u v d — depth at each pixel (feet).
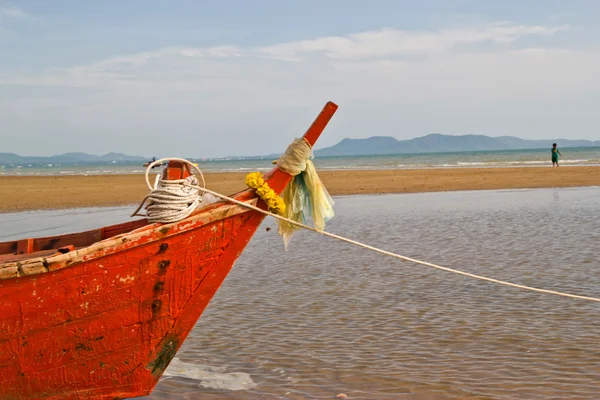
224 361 20.84
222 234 16.81
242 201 17.01
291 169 17.39
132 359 16.85
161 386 18.89
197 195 16.67
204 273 16.92
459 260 35.70
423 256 37.42
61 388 16.48
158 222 16.21
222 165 303.89
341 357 20.77
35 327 15.78
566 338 21.74
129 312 16.46
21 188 106.93
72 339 16.16
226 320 25.35
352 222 55.01
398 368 19.61
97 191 95.50
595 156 235.20
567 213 55.77
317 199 17.97
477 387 17.94
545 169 122.52
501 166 151.43
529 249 38.29
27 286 15.35
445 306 26.27
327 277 32.55
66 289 15.67
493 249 38.83
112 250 15.61
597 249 37.29
